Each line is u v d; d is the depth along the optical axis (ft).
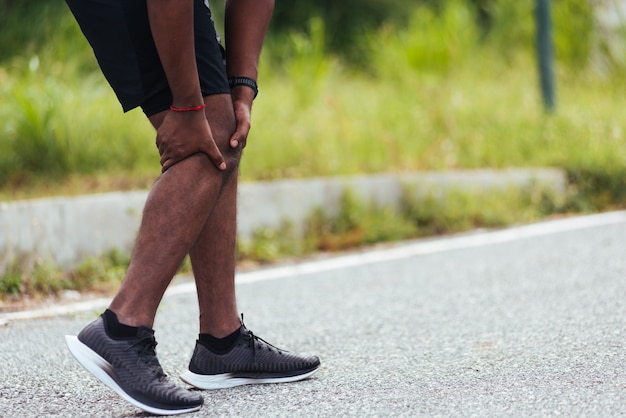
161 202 13.03
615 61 58.18
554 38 58.90
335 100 44.88
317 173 35.94
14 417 13.53
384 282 25.08
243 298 23.47
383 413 13.37
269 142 38.01
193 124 12.84
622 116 46.88
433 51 57.11
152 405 13.20
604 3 60.49
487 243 30.89
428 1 89.92
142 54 12.87
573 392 14.15
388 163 39.14
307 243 31.22
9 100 34.76
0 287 23.29
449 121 44.65
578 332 18.24
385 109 47.24
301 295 23.65
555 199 37.24
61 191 30.27
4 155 33.09
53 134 33.76
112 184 31.60
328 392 14.55
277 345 18.24
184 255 13.28
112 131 36.17
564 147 41.98
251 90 13.89
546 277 24.57
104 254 26.66
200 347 14.79
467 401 13.87
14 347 18.17
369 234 32.45
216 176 13.14
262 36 14.20
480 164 41.06
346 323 20.15
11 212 24.29
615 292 22.08
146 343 13.21
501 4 62.49
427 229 34.19
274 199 31.32
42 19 41.27
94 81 38.75
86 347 13.05
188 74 12.59
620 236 30.55
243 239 30.04
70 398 14.49
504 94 51.83
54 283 24.23
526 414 13.17
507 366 15.92
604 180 38.60
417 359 16.70
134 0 12.67
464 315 20.49
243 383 15.03
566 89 54.65
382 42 62.03
